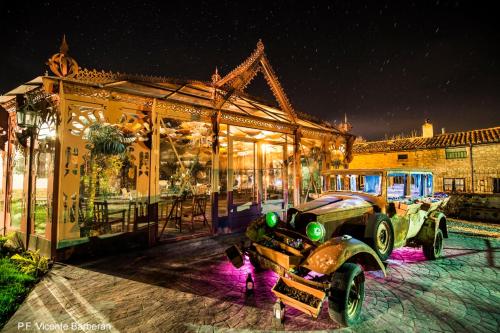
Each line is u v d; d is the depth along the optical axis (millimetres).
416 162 22016
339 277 3266
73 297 4055
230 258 4402
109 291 4266
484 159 18875
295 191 11078
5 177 7805
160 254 6234
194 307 3791
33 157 6406
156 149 6961
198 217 10945
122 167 11117
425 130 25000
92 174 8609
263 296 4152
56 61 5480
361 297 3527
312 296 3229
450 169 20328
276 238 4340
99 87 6039
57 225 5535
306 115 12000
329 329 3279
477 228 10016
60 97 5574
